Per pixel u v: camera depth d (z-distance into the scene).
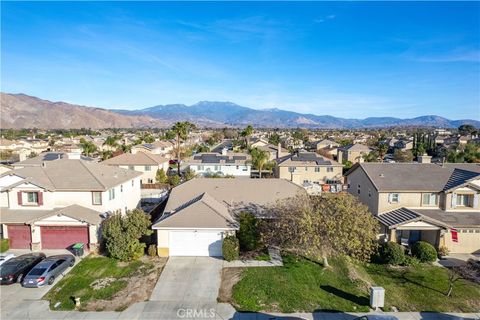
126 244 25.14
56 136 179.62
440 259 27.12
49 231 27.86
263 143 111.00
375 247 26.25
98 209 30.34
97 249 27.33
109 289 21.09
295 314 18.75
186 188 33.28
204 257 25.86
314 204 26.34
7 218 27.67
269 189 33.22
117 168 38.41
